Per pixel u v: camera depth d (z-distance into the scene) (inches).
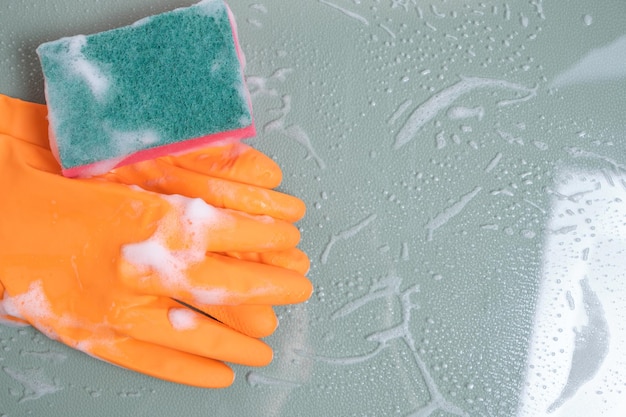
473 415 20.8
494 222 21.5
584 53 22.3
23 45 22.0
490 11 22.5
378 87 22.0
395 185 21.5
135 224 19.6
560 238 21.4
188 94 19.7
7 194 20.1
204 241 19.6
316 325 21.1
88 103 19.6
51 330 20.0
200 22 19.9
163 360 20.0
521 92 22.0
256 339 20.5
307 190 21.5
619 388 20.9
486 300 21.2
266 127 21.8
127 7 22.2
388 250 21.3
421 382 20.9
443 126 21.9
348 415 20.8
